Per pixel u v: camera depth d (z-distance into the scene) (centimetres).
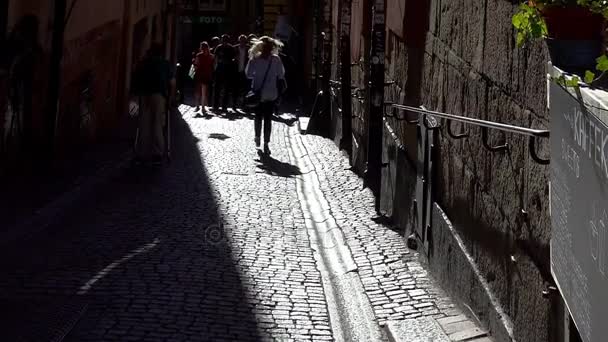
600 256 357
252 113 2559
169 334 640
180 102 2783
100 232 954
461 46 736
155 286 752
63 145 1459
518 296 541
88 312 674
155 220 1038
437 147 831
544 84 477
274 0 3688
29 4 1216
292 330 677
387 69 1293
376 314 718
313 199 1291
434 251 821
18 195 1113
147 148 1456
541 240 489
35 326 634
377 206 1143
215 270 823
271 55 1705
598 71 434
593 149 363
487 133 627
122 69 2128
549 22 454
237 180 1396
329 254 954
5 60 1124
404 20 1069
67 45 1443
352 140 1627
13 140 1193
